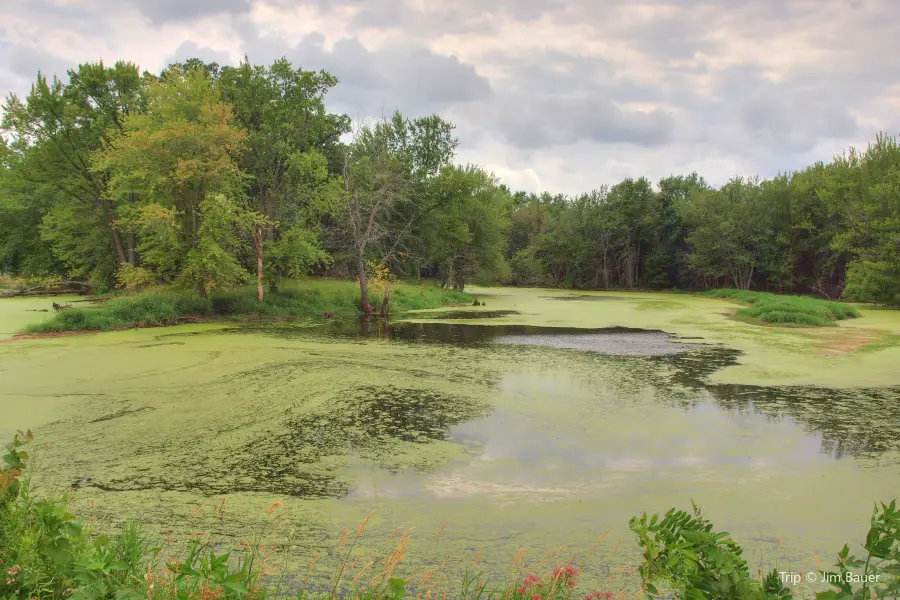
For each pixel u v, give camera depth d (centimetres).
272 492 728
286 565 520
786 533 621
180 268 2705
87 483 751
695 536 269
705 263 5469
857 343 2022
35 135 3192
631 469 820
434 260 4866
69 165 3334
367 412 1103
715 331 2409
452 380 1387
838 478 784
